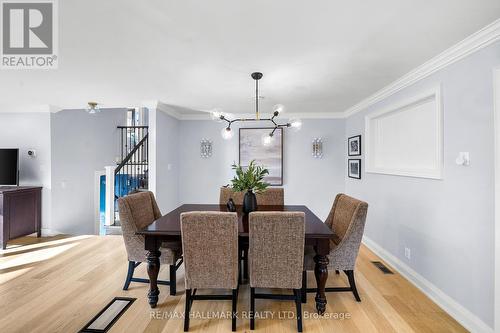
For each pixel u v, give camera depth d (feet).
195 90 11.12
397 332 6.48
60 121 15.40
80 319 6.91
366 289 8.61
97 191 18.75
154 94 11.74
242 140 16.57
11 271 9.85
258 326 6.74
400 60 7.91
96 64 8.19
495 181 5.98
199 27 6.01
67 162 15.94
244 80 9.73
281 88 10.80
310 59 7.80
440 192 7.77
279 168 16.38
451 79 7.35
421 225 8.68
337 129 16.33
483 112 6.31
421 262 8.66
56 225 15.11
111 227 16.75
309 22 5.81
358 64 8.21
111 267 10.22
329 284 8.96
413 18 5.66
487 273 6.19
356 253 7.59
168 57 7.64
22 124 14.76
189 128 16.80
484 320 6.25
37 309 7.35
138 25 5.92
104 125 19.69
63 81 9.87
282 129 16.39
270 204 11.41
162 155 14.20
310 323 6.84
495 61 6.01
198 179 16.79
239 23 5.84
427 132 9.11
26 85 10.37
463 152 6.90
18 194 13.15
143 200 9.60
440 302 7.65
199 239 6.48
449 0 5.05
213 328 6.64
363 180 13.56
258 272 6.54
